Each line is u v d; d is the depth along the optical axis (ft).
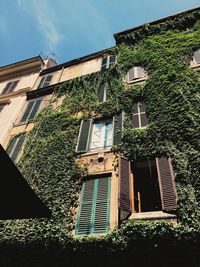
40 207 20.58
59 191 32.07
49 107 48.65
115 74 47.26
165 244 22.71
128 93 41.14
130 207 27.37
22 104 54.70
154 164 31.78
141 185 35.76
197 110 32.32
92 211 29.14
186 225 23.38
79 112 43.32
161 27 52.03
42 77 62.03
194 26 48.39
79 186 32.40
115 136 35.94
